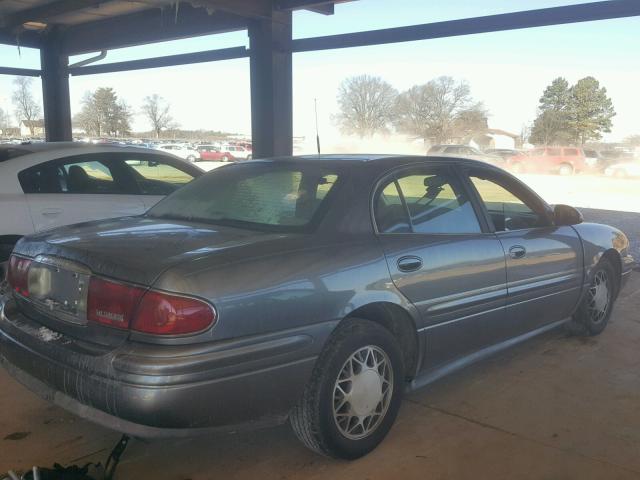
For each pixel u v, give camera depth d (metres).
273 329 2.72
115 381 2.48
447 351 3.66
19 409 3.71
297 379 2.81
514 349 4.91
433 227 3.61
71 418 3.61
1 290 4.44
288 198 3.43
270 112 8.97
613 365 4.57
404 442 3.37
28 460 3.13
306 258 2.92
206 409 2.54
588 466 3.14
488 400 3.93
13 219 5.13
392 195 3.50
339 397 3.03
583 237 4.82
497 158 38.97
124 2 9.67
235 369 2.59
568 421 3.65
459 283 3.60
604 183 27.11
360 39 8.21
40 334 2.90
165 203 3.96
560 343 5.07
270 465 3.12
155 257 2.70
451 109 66.25
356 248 3.13
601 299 5.17
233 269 2.67
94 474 2.86
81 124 82.50
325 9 8.96
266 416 2.76
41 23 11.73
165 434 2.52
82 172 5.72
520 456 3.23
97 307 2.69
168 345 2.49
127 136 84.12
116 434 3.42
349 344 3.00
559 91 78.75
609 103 77.88
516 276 4.05
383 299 3.15
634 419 3.69
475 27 7.25
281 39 8.92
